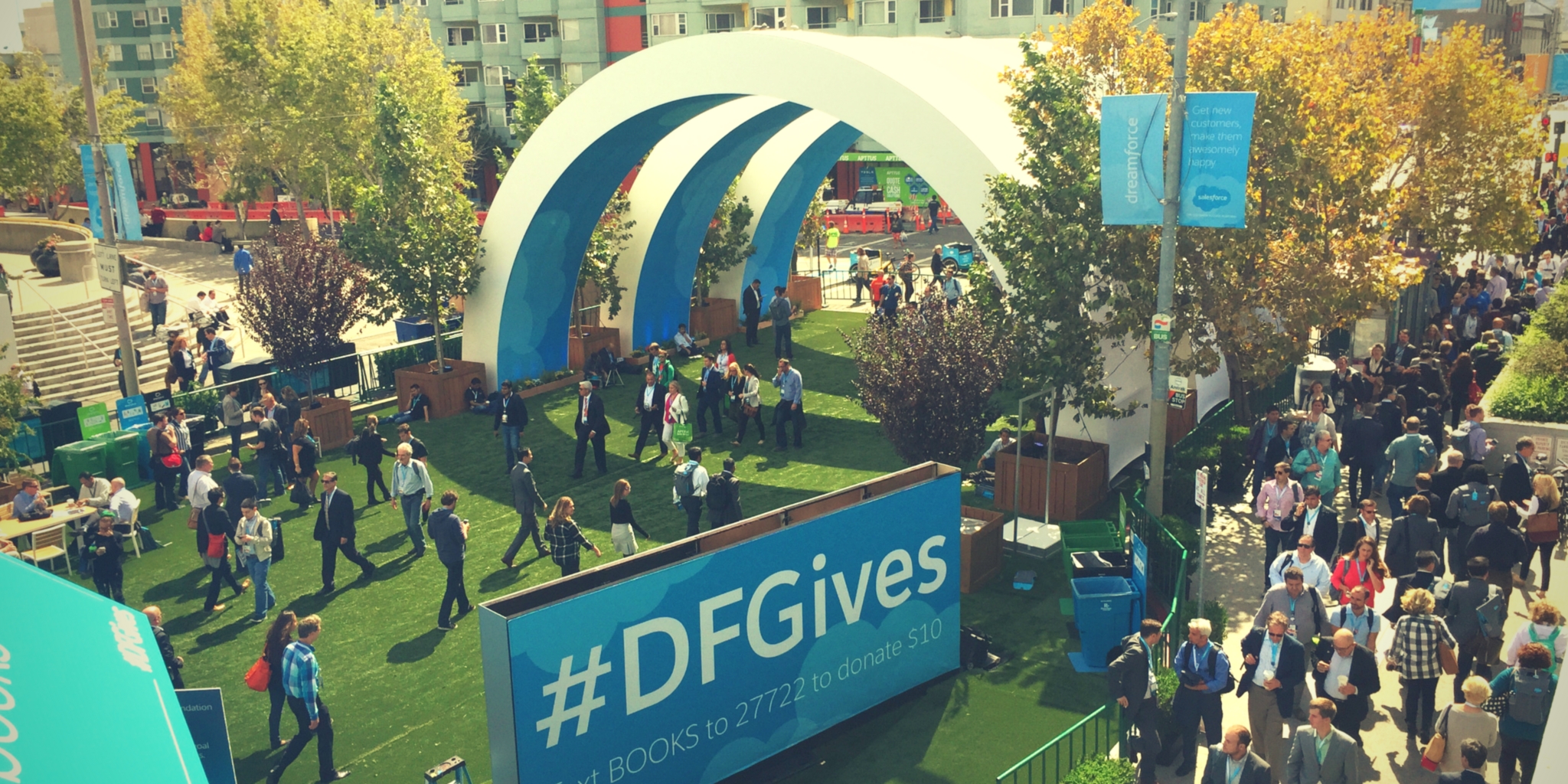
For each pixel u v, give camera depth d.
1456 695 10.12
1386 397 17.80
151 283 30.69
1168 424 19.45
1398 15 24.61
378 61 45.53
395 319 30.11
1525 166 28.30
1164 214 13.28
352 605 14.48
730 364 20.94
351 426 21.55
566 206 23.50
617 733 9.53
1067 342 15.26
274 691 11.12
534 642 8.87
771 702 10.66
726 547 10.06
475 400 23.23
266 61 47.22
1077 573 12.85
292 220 57.94
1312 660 10.77
